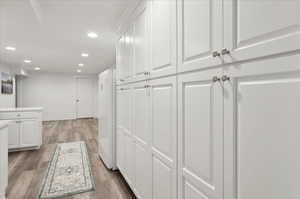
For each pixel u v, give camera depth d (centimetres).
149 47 153
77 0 183
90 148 393
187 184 106
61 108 809
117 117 266
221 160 81
